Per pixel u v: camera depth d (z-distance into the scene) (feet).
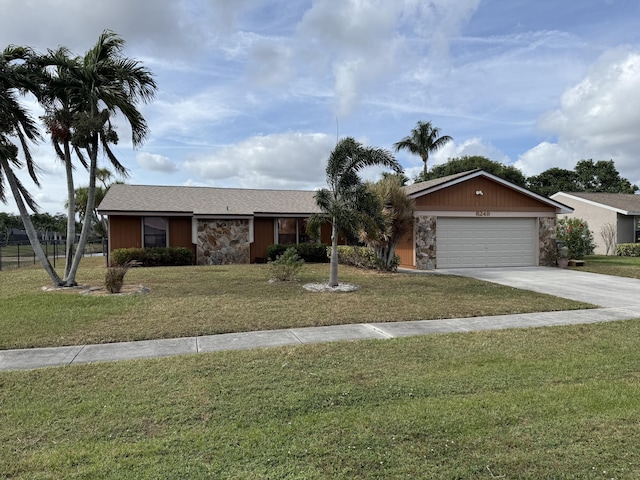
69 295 32.55
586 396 14.08
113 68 35.81
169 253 60.23
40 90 35.83
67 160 38.32
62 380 15.70
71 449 10.85
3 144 35.12
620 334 22.35
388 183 51.44
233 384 15.26
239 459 10.43
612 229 85.40
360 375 16.21
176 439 11.37
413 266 56.03
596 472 9.90
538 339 21.38
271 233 69.36
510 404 13.48
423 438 11.42
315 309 28.45
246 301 31.07
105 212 59.72
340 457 10.51
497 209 58.03
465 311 28.22
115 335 22.04
